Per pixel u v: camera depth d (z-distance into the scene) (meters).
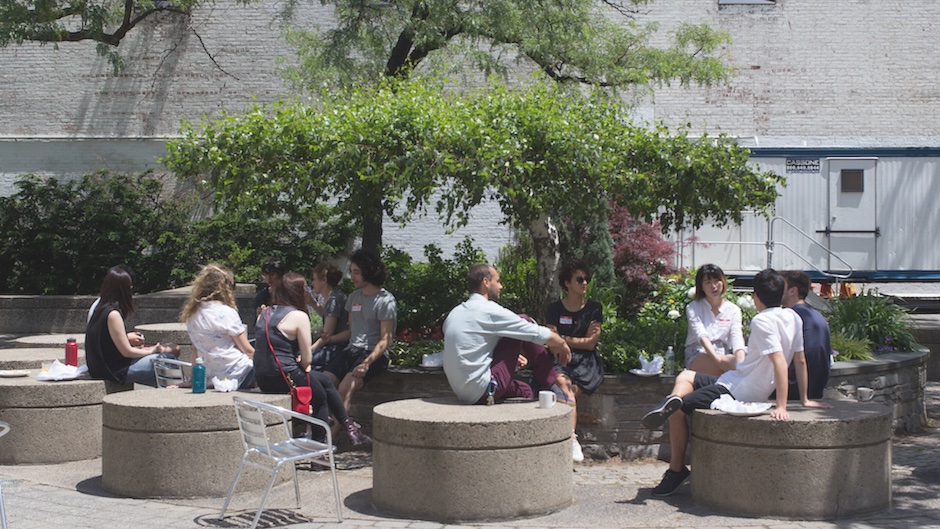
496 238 19.30
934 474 7.02
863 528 5.54
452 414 5.90
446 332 6.41
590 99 8.81
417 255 19.34
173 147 8.13
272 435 6.60
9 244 18.11
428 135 7.43
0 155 20.86
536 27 12.09
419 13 11.78
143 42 20.72
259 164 7.84
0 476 7.10
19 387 7.47
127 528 5.67
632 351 7.92
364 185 7.68
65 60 20.83
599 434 7.68
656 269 14.30
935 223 17.97
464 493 5.67
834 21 20.58
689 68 14.02
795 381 6.42
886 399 8.52
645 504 6.14
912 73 20.52
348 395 7.62
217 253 18.02
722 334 7.00
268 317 7.04
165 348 8.13
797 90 20.56
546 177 7.92
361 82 11.66
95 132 20.81
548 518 5.80
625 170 8.20
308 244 17.94
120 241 18.09
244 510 6.08
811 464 5.69
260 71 20.52
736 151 8.60
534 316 11.02
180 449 6.38
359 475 7.14
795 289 6.79
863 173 17.95
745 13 20.59
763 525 5.61
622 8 18.62
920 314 18.19
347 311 7.98
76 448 7.60
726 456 5.87
